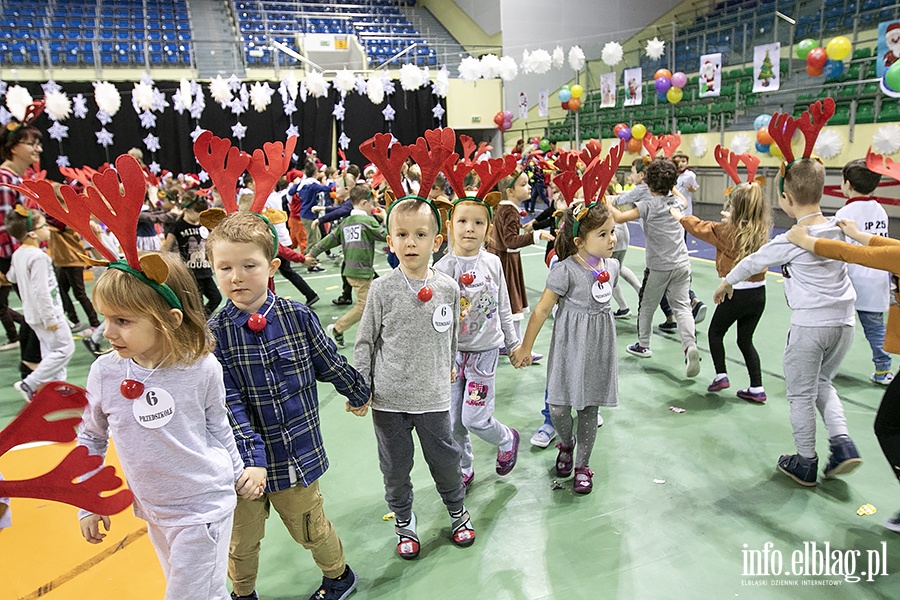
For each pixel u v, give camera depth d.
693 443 3.49
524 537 2.73
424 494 3.10
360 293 5.20
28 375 4.42
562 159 3.29
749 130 12.05
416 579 2.49
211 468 1.69
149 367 1.61
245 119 13.61
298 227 9.77
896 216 9.95
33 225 3.98
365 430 3.84
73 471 1.06
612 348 2.90
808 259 2.80
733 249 3.77
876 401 3.88
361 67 15.52
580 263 2.84
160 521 1.67
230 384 1.95
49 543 2.75
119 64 13.48
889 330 2.56
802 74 12.08
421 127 15.45
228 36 15.68
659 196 4.31
